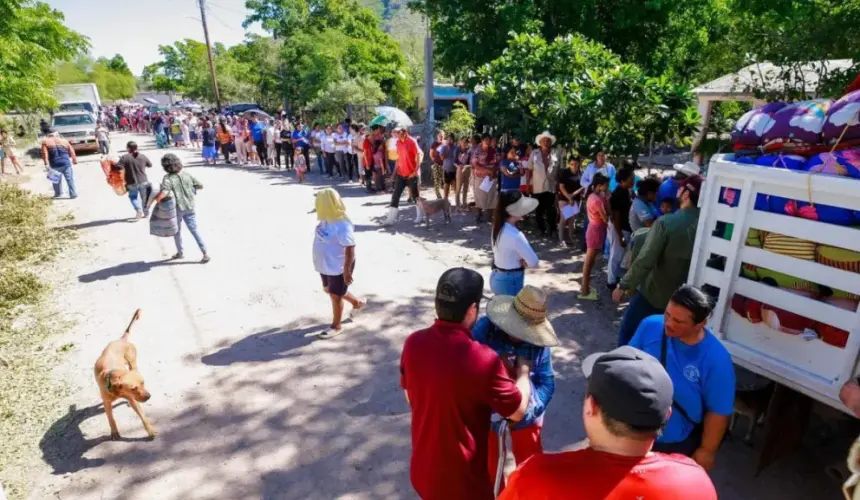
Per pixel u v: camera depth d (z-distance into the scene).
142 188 11.03
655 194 5.88
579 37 10.95
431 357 2.39
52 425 4.50
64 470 3.99
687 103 8.84
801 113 3.40
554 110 9.49
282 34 35.47
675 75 18.33
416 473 2.57
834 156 3.02
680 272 3.98
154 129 30.05
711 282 3.54
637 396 1.57
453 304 2.41
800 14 9.45
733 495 3.58
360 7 37.00
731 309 3.46
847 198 2.77
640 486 1.60
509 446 3.38
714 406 2.72
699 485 1.64
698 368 2.72
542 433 4.29
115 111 44.25
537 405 2.91
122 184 10.95
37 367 5.41
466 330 2.47
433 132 15.92
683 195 4.03
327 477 3.88
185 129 25.64
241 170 17.98
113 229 10.38
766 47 8.81
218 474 3.92
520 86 10.20
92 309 6.75
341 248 5.65
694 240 3.80
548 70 10.45
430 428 2.45
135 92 85.12
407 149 10.41
